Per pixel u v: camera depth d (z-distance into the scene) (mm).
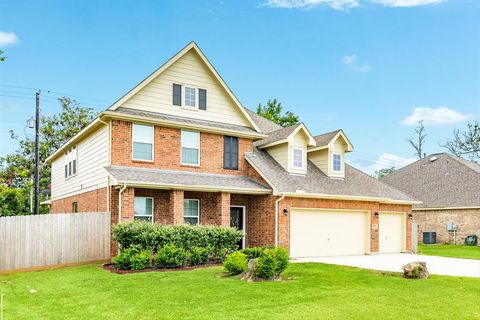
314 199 21266
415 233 26312
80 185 21938
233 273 13992
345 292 11414
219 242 17281
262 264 13031
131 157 18625
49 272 15016
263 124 27922
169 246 15508
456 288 12219
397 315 9180
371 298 10734
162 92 19938
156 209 18641
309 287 11984
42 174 39594
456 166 37625
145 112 19281
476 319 8984
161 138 19469
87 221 17156
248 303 10039
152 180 17562
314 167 24656
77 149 22906
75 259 16781
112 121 18328
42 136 38875
